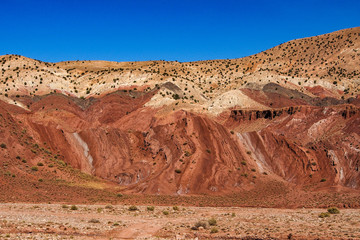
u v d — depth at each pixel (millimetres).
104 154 117875
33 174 99562
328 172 106500
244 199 94250
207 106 163375
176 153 113062
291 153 115812
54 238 48719
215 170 106062
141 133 128125
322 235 47562
